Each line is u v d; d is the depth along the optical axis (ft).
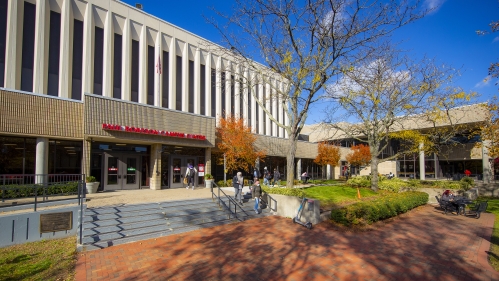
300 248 24.75
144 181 57.57
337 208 36.81
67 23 57.88
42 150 44.21
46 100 44.24
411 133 57.62
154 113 54.95
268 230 31.24
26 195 36.32
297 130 47.52
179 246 24.84
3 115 39.73
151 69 71.67
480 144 58.59
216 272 19.15
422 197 51.70
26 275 18.47
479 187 71.26
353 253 23.54
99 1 62.85
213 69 84.69
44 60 54.65
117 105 49.73
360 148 109.50
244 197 45.80
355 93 51.06
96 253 22.80
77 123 47.24
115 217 29.89
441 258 22.39
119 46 66.13
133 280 17.76
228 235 28.84
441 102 50.08
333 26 38.27
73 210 28.68
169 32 75.10
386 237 28.94
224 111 80.59
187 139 60.39
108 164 52.49
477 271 19.75
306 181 88.99
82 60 60.29
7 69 50.49
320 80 41.68
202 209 36.63
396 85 51.85
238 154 68.64
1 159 41.57
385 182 65.46
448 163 127.03
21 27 52.65
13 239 25.08
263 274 18.90
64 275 18.47
